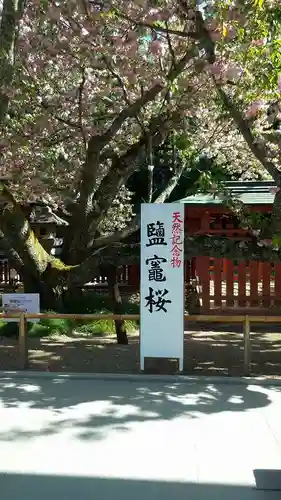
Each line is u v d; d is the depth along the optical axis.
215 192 7.27
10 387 5.61
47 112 9.94
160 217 6.20
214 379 5.84
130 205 18.03
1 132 9.36
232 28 6.85
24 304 6.71
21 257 9.55
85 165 9.34
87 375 5.98
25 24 8.63
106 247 8.80
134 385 5.71
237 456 3.86
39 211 15.06
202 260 10.80
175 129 10.20
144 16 7.36
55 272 9.41
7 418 4.64
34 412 4.80
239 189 12.26
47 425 4.46
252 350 8.08
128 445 4.04
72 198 11.81
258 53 6.78
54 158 12.41
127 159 9.66
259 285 11.98
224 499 3.24
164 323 6.26
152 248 6.23
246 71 6.74
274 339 9.20
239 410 4.90
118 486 3.39
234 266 11.08
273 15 6.06
